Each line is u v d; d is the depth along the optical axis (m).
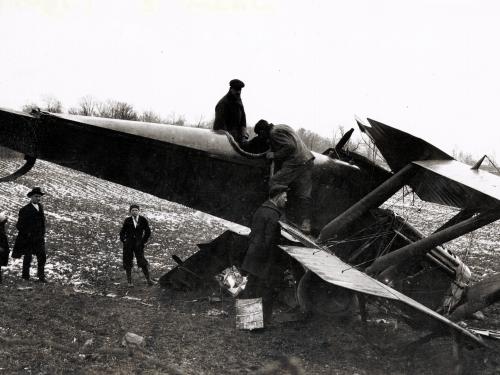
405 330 8.16
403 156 7.81
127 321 7.50
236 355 6.39
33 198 10.10
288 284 8.51
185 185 7.60
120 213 23.34
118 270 11.77
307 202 7.82
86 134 7.04
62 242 14.73
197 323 7.70
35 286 9.48
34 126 6.86
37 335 6.45
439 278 8.40
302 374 5.90
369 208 7.98
